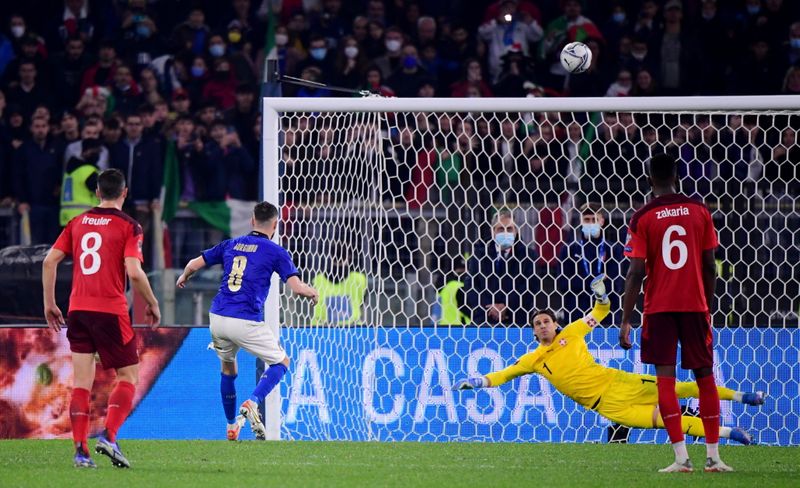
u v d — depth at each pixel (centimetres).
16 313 3822
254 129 5056
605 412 2605
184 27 5319
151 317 2108
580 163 4219
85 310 2045
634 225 2111
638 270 2100
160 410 2856
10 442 2686
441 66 5322
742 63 5275
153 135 4831
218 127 4825
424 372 2889
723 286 3366
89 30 5419
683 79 5256
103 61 5194
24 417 2825
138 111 4891
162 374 2869
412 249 3775
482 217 3694
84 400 2081
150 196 4712
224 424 2855
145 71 5134
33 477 1933
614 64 5303
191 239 4759
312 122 4138
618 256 3397
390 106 2841
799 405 2869
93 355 2102
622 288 3369
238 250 2584
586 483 1939
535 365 2630
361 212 3816
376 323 3472
